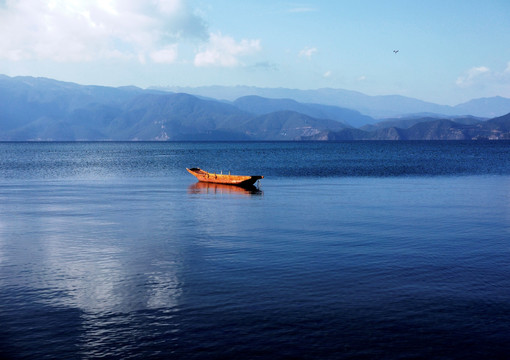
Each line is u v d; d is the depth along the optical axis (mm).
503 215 40375
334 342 16391
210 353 15719
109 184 70062
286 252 27547
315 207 45406
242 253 27391
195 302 19750
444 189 60875
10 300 20156
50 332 17188
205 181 73188
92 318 18297
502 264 25031
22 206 46906
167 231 34000
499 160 137000
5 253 27766
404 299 20000
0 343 16391
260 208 44969
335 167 107625
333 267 24453
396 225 35844
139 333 17062
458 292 20812
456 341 16469
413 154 183500
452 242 30062
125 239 31391
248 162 134000
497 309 18984
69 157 166000
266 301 19781
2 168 107125
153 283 22156
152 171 98188
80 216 40750
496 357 15516
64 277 23172
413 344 16281
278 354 15656
